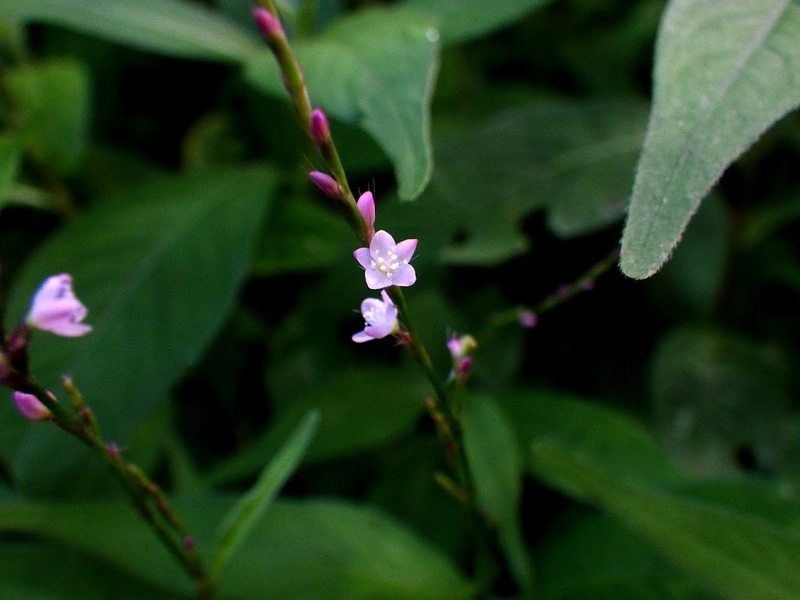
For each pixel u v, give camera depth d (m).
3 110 0.15
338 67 0.12
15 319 0.14
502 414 0.14
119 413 0.13
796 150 0.18
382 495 0.14
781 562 0.10
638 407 0.17
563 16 0.21
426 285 0.15
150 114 0.20
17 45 0.17
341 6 0.18
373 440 0.14
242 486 0.15
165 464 0.15
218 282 0.14
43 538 0.13
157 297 0.14
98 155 0.18
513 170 0.16
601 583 0.12
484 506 0.13
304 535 0.12
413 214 0.15
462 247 0.15
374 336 0.08
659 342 0.17
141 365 0.13
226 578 0.11
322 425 0.14
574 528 0.13
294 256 0.16
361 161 0.16
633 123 0.16
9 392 0.12
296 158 0.17
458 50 0.20
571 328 0.17
